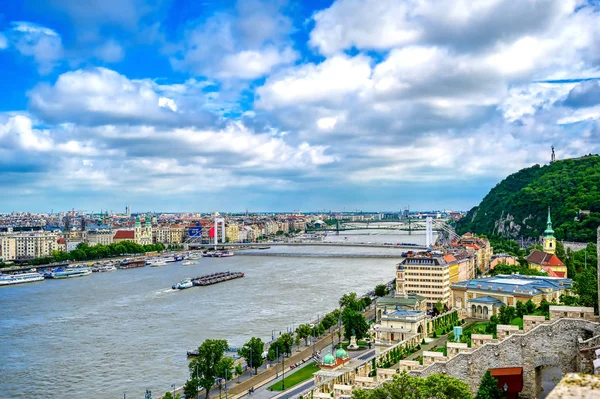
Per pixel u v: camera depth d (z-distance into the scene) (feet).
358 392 381.60
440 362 429.38
